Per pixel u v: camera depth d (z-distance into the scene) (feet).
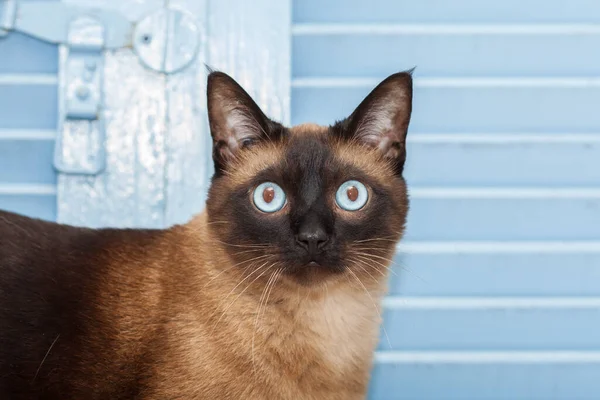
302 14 2.57
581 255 2.54
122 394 1.90
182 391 1.86
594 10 2.58
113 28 2.49
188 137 2.49
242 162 1.97
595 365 2.54
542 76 2.57
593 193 2.55
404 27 2.56
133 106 2.49
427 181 2.56
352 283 1.93
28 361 1.91
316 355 1.91
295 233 1.86
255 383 1.88
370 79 2.56
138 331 1.92
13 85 2.52
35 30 2.48
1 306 1.94
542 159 2.56
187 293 1.92
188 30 2.49
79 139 2.46
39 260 1.98
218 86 1.97
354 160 1.95
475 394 2.55
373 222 1.92
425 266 2.55
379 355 2.53
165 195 2.49
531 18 2.58
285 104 2.48
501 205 2.55
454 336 2.55
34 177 2.53
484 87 2.56
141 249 2.01
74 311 1.94
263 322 1.89
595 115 2.57
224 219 1.93
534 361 2.54
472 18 2.58
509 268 2.55
